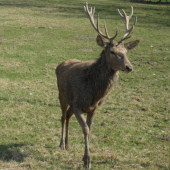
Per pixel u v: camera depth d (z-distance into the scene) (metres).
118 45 8.42
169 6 56.56
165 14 47.72
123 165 8.28
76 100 8.36
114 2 57.97
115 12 46.16
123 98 14.77
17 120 11.37
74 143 9.77
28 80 17.08
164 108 13.46
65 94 8.93
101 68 8.35
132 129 11.10
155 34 32.94
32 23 34.44
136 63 21.86
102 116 12.29
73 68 8.97
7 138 9.76
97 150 9.24
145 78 18.59
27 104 13.08
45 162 8.29
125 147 9.59
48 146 9.44
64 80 9.02
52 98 14.32
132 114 12.62
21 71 18.56
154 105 13.79
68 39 28.42
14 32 29.55
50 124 11.24
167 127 11.40
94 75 8.33
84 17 40.75
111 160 8.62
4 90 14.79
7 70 18.48
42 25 33.75
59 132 10.53
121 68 8.12
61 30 31.95
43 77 17.94
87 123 8.80
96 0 59.53
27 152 8.84
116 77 8.52
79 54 23.67
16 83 16.19
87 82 8.30
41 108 12.80
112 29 33.88
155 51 25.48
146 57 23.48
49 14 41.53
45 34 29.67
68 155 8.85
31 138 9.91
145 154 9.16
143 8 52.00
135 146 9.77
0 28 30.88
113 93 15.64
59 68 10.32
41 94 14.77
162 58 23.33
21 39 27.11
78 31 32.00
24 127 10.76
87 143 8.00
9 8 44.59
